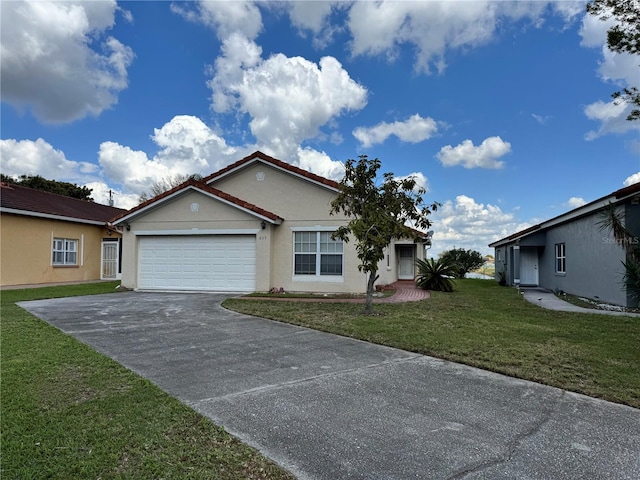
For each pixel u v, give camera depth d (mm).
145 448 3100
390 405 4102
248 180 15266
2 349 5988
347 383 4758
